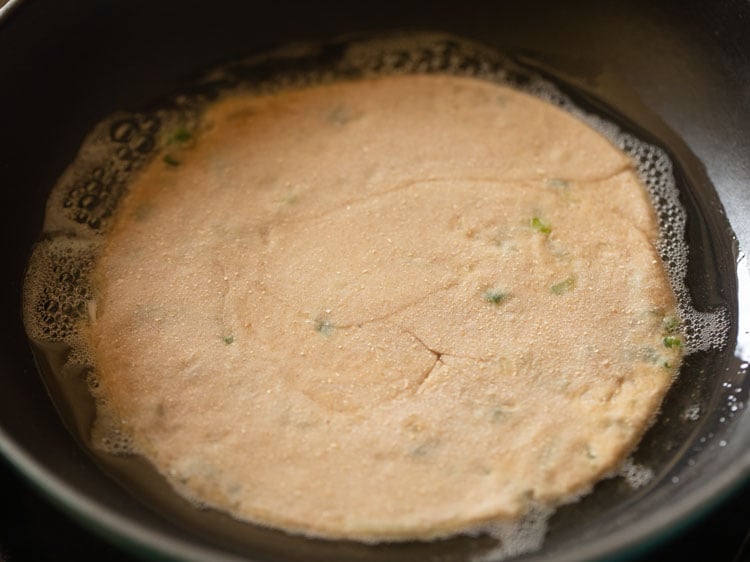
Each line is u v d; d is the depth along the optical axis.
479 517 0.26
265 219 0.32
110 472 0.27
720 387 0.29
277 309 0.30
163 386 0.28
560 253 0.31
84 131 0.33
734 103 0.33
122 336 0.29
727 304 0.30
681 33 0.34
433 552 0.25
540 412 0.28
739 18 0.32
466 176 0.33
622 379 0.28
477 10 0.36
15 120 0.31
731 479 0.23
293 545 0.25
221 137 0.34
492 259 0.31
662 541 0.22
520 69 0.36
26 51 0.31
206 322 0.30
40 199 0.32
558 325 0.29
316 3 0.36
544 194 0.32
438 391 0.28
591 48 0.35
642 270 0.31
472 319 0.29
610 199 0.32
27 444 0.25
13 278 0.30
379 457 0.27
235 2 0.35
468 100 0.35
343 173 0.33
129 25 0.33
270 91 0.36
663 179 0.33
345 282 0.30
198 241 0.31
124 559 0.25
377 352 0.29
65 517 0.25
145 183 0.33
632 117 0.35
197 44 0.35
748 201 0.32
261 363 0.29
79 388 0.28
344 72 0.36
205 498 0.26
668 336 0.29
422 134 0.34
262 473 0.27
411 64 0.36
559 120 0.34
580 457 0.27
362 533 0.26
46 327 0.30
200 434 0.27
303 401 0.28
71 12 0.31
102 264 0.31
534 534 0.26
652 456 0.27
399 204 0.32
